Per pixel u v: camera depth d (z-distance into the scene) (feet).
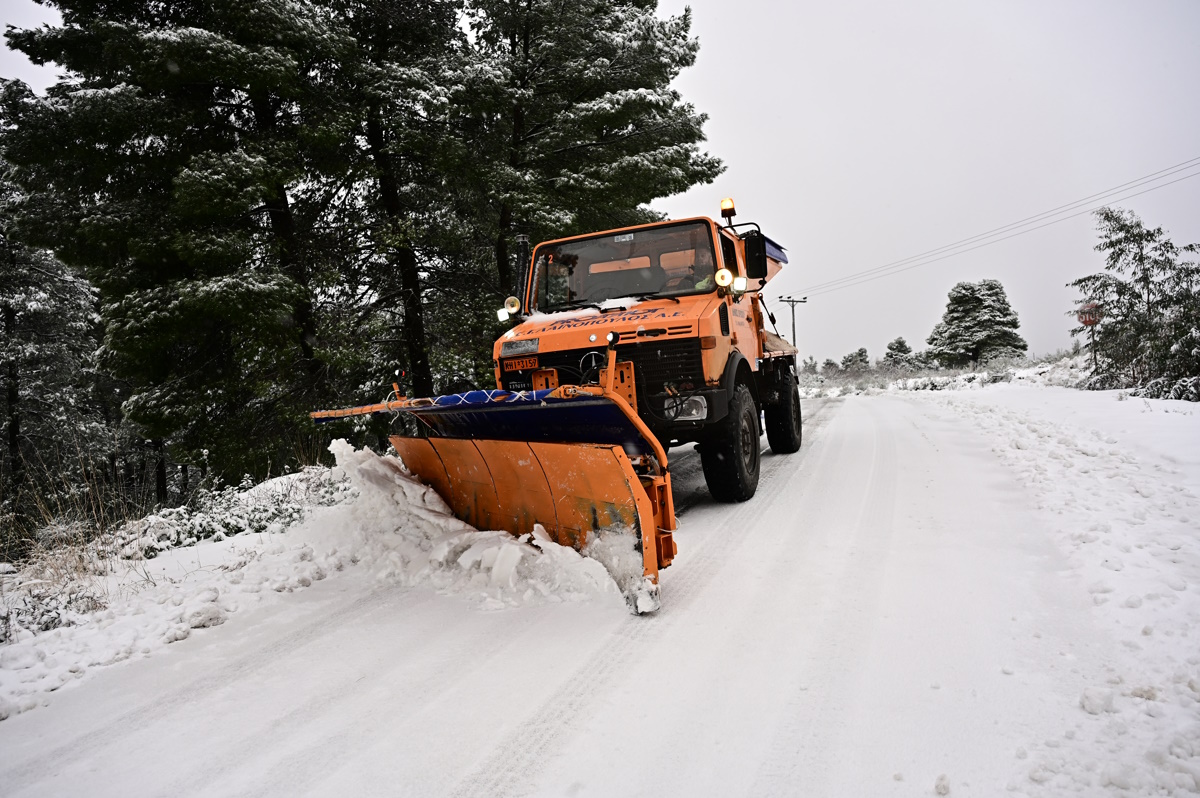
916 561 12.46
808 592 11.48
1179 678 7.65
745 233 19.56
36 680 10.28
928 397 50.90
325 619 12.14
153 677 10.26
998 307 138.10
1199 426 21.97
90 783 7.59
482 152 40.60
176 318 32.30
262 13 33.81
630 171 42.29
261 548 17.07
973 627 9.58
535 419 13.94
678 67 48.19
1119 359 39.83
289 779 7.38
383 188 41.50
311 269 39.04
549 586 12.24
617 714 8.19
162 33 31.91
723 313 17.49
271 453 36.91
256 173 32.83
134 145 33.68
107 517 19.85
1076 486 16.42
